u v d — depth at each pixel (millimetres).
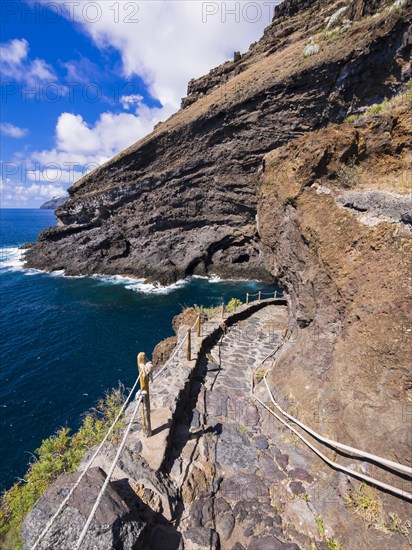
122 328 25500
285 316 13445
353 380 4488
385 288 4418
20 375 18297
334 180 6059
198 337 9719
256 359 9203
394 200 4691
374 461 3865
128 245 45719
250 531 4012
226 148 37219
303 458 5008
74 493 3408
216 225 41594
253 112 34062
